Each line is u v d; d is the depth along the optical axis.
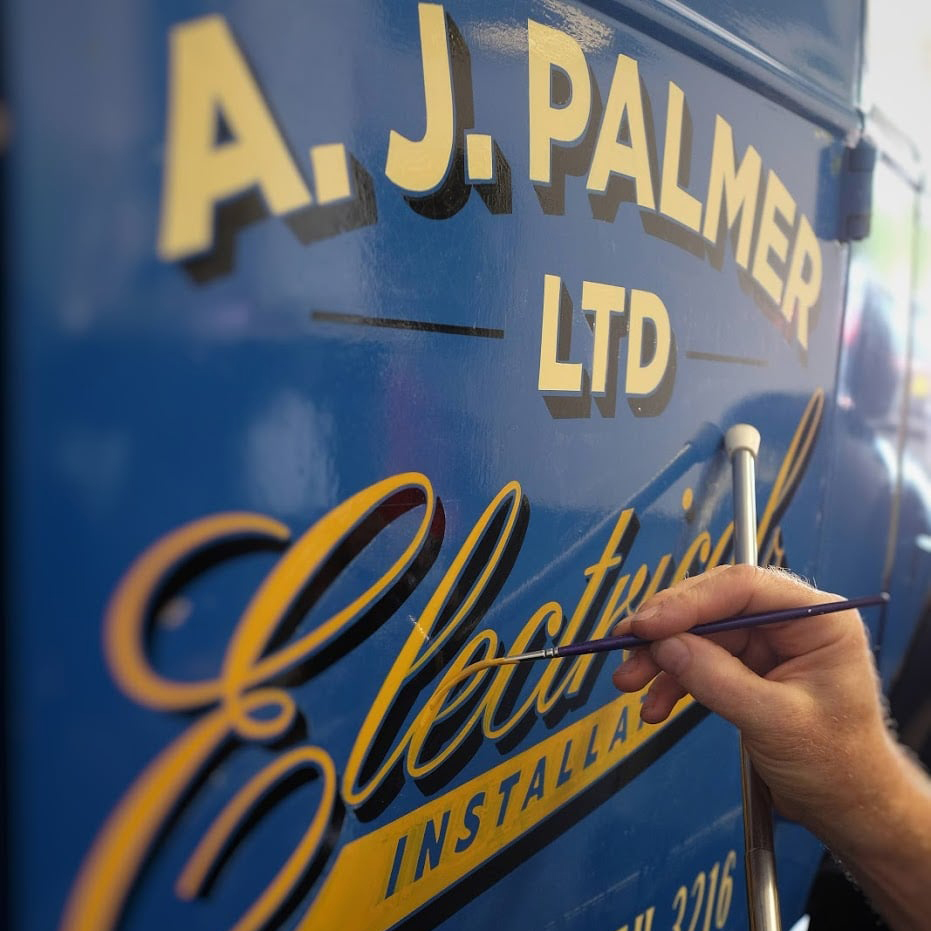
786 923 1.25
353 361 0.55
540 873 0.78
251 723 0.51
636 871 0.91
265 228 0.49
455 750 0.67
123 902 0.45
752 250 0.95
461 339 0.63
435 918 0.68
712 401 0.92
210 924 0.50
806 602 0.68
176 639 0.47
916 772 0.73
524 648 0.72
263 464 0.50
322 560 0.55
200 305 0.46
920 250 1.45
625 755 0.87
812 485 1.15
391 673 0.61
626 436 0.81
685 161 0.84
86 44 0.40
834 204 1.11
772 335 1.01
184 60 0.44
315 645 0.55
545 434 0.72
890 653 1.56
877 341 1.30
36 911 0.42
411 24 0.57
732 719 0.65
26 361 0.39
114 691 0.44
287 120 0.50
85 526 0.42
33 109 0.39
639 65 0.77
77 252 0.41
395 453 0.59
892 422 1.40
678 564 0.90
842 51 1.09
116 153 0.42
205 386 0.47
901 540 1.52
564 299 0.72
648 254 0.80
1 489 0.39
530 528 0.71
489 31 0.63
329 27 0.52
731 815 1.06
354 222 0.55
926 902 0.68
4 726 0.40
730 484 0.96
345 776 0.58
